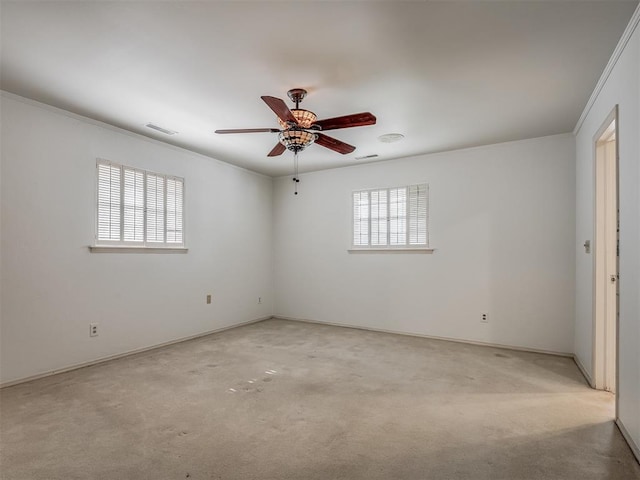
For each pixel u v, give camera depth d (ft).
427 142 14.33
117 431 7.55
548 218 13.62
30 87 9.69
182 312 15.15
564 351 13.23
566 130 12.99
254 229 19.17
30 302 10.55
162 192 14.42
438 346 14.39
